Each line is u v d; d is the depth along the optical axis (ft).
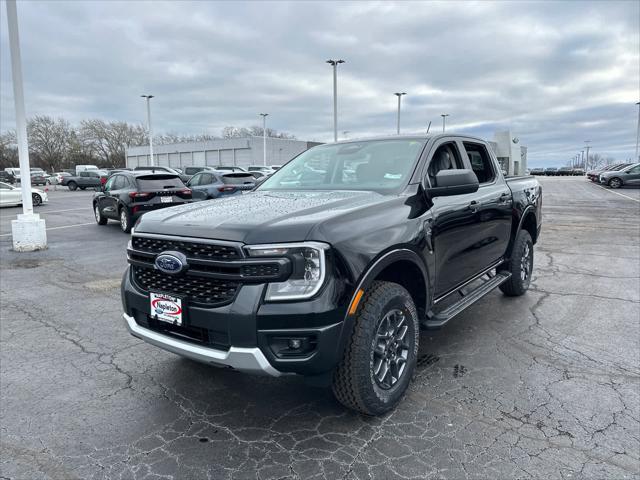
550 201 72.33
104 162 321.73
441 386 11.41
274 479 8.11
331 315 8.41
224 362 8.59
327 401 10.85
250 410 10.50
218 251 8.62
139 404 10.81
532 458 8.59
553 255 28.48
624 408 10.33
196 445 9.16
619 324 15.75
